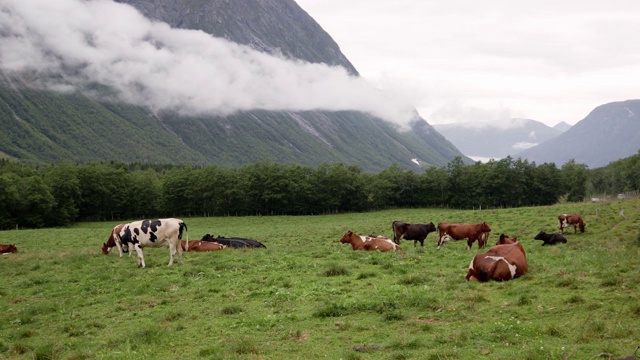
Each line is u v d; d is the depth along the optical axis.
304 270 19.06
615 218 37.91
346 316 12.09
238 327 11.88
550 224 38.00
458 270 17.25
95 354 10.73
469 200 123.81
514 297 12.52
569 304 11.30
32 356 11.13
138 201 121.44
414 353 9.22
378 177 136.88
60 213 103.38
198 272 19.81
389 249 24.52
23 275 22.91
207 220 103.62
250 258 23.12
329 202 121.25
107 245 28.03
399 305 12.41
